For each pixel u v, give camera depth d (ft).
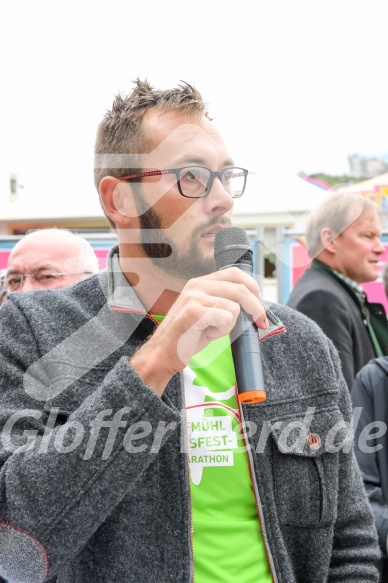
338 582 4.70
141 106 4.42
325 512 4.55
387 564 6.57
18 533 3.73
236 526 4.33
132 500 4.16
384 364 7.35
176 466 4.26
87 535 3.81
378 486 6.95
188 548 4.13
